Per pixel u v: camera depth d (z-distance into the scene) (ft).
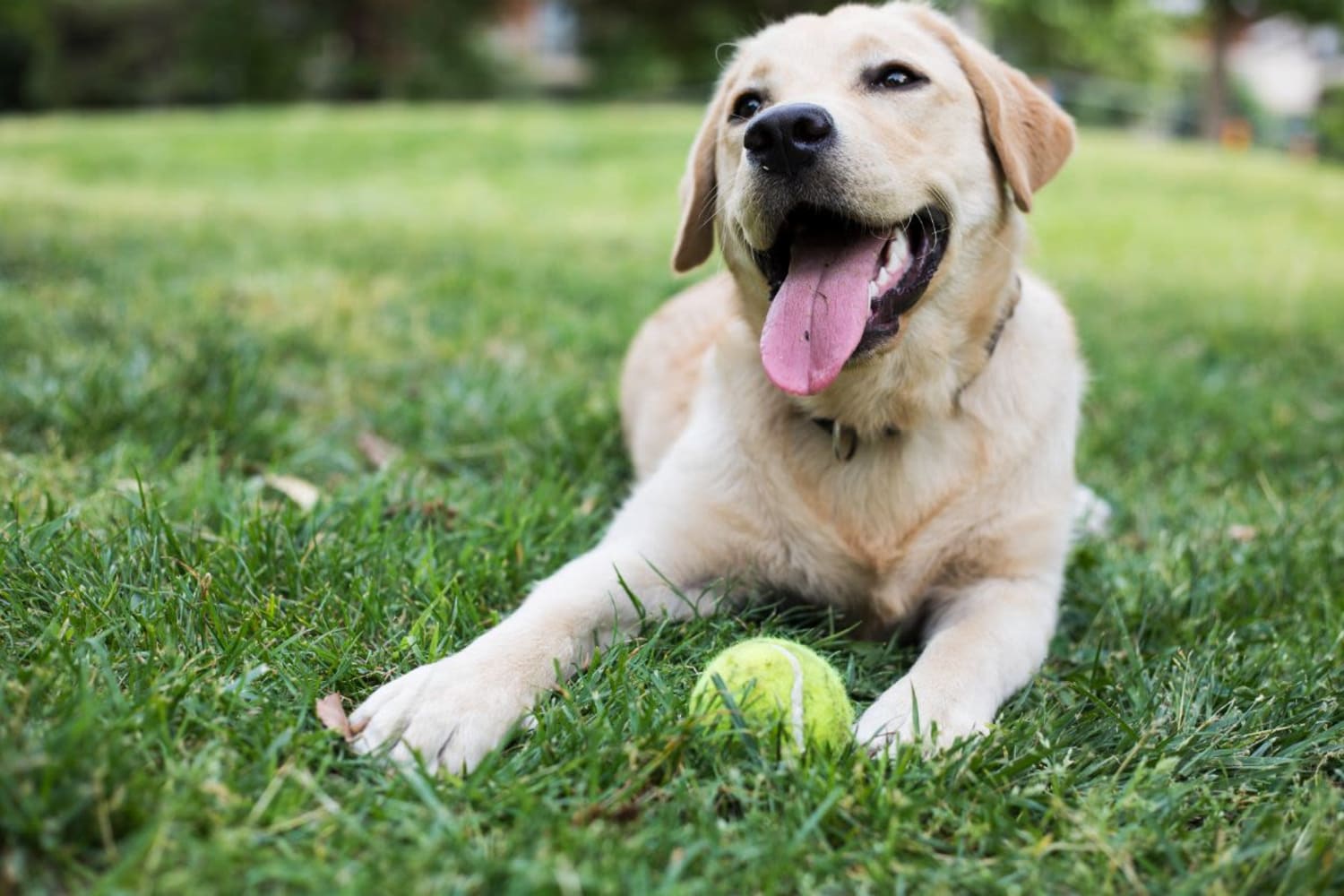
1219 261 9.62
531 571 3.04
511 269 6.78
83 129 15.26
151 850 2.08
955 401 3.05
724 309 3.69
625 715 2.44
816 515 3.03
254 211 8.97
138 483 2.98
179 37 30.60
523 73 33.45
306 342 4.65
